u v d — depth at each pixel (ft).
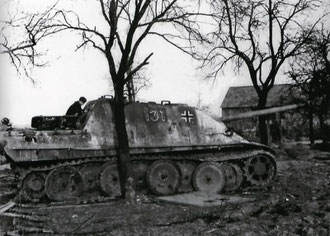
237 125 170.60
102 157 53.01
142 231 33.50
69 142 51.34
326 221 34.35
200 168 56.13
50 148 50.19
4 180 60.23
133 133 54.70
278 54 81.20
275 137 124.26
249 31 80.02
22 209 42.68
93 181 52.70
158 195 53.83
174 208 44.01
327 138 115.03
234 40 79.92
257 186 57.11
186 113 57.93
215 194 52.34
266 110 46.57
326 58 104.17
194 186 55.77
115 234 33.01
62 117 53.88
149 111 56.34
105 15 47.55
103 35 47.83
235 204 42.65
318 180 57.88
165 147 55.42
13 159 48.42
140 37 47.73
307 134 149.38
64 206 46.57
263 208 39.88
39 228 34.68
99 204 47.62
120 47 47.60
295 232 32.14
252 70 81.15
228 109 190.90
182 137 56.59
